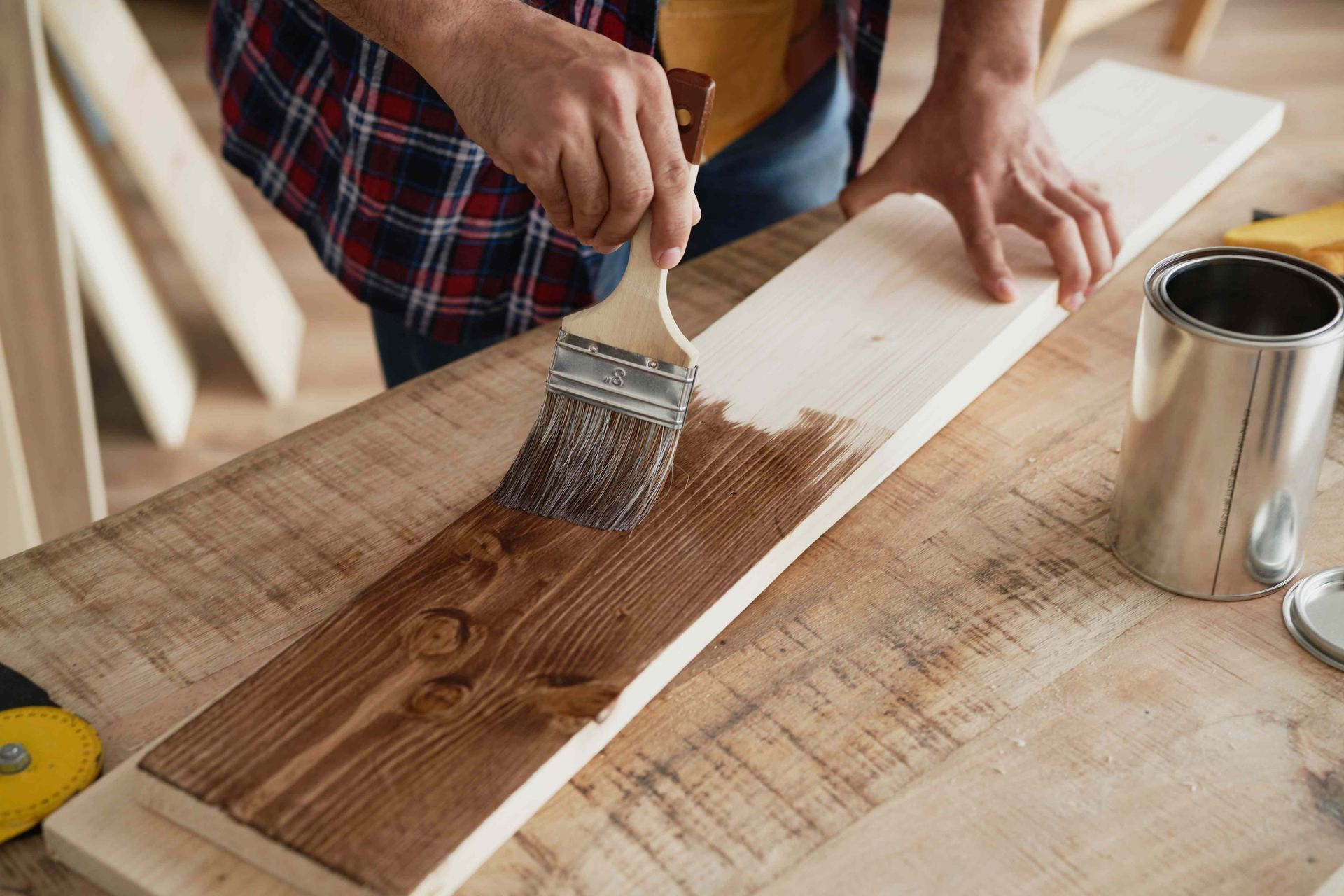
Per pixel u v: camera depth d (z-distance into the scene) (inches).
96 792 27.9
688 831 27.9
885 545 36.3
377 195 50.4
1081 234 46.4
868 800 28.6
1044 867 27.1
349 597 33.8
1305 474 32.3
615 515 34.3
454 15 34.9
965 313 43.9
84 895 26.9
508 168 34.8
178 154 92.0
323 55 51.1
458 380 42.7
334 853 25.4
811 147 61.2
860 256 47.1
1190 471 32.2
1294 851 27.5
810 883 26.8
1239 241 47.6
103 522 35.9
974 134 48.1
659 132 32.7
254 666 31.8
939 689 31.5
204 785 26.6
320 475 38.1
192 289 113.3
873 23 54.4
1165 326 30.9
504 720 28.4
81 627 32.6
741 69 56.4
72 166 83.5
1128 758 29.6
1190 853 27.4
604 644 30.5
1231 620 33.7
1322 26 156.7
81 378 69.1
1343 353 30.7
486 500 34.9
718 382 40.1
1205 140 56.7
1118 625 33.5
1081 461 39.9
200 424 98.4
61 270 65.2
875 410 39.1
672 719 30.6
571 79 32.9
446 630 30.6
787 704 31.1
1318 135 130.3
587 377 34.8
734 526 34.4
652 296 34.1
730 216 61.7
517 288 53.5
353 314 112.8
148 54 91.4
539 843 27.5
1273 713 30.9
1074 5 101.1
